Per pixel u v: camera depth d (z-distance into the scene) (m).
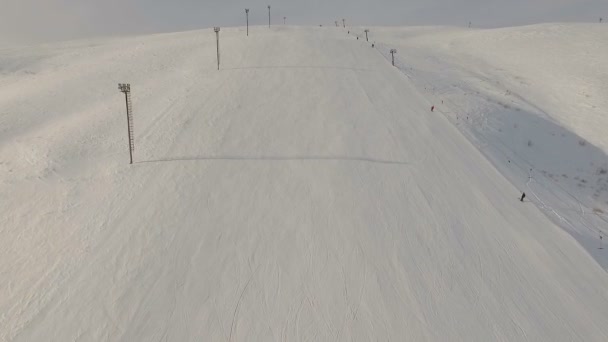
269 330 7.66
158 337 7.52
